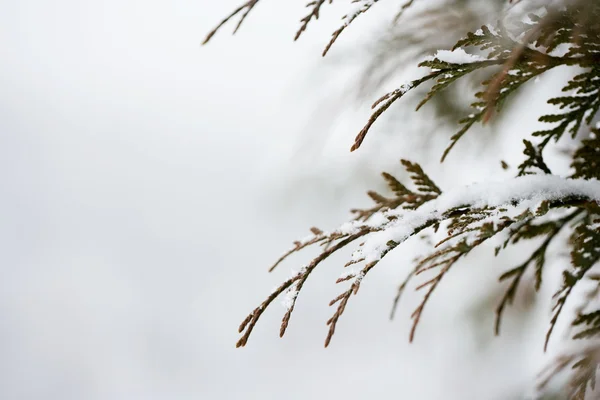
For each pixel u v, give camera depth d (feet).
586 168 4.56
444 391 14.78
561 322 6.77
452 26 7.74
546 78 7.55
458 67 4.14
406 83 3.98
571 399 5.21
